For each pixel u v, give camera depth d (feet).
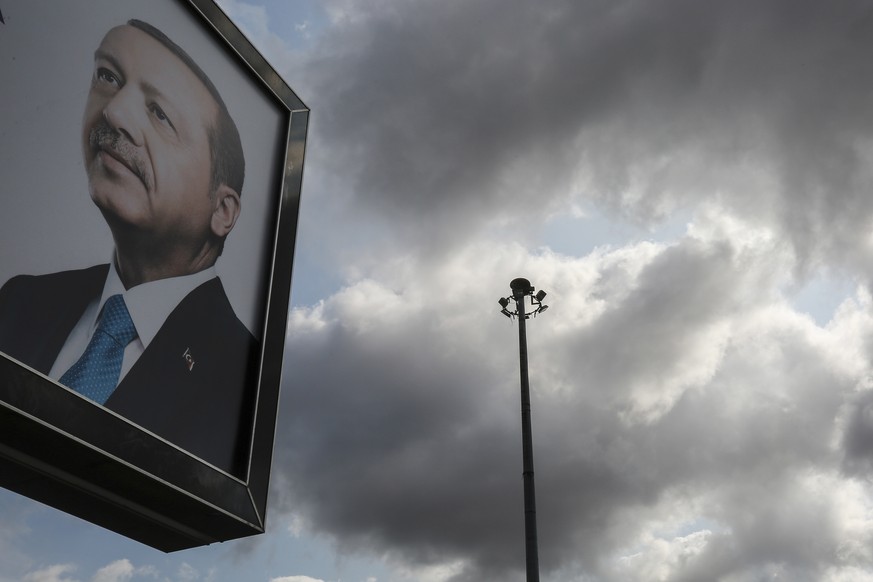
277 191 76.07
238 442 64.49
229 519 60.59
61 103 57.57
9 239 51.75
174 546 62.34
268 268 72.38
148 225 62.03
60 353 52.95
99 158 59.52
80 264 55.88
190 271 64.49
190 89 69.41
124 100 62.95
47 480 52.75
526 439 83.61
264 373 68.08
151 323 59.93
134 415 56.70
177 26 69.92
